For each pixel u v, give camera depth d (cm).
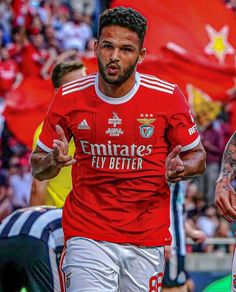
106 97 727
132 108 728
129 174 735
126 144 732
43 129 746
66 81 958
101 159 737
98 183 740
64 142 700
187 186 1764
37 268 891
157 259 755
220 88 1461
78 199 749
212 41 1465
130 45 711
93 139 734
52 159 706
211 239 1405
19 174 1861
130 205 739
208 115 1490
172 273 1038
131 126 729
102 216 740
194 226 1677
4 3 2050
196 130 745
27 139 1541
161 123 734
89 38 2188
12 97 1536
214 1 1468
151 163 738
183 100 741
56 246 892
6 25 2014
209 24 1465
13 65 1864
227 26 1473
